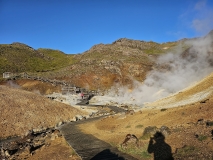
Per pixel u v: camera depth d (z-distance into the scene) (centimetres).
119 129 1961
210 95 2184
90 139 1755
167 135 1350
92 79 8062
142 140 1384
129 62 8731
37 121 2941
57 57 13775
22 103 3172
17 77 7538
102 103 5294
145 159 1128
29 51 12475
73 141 1742
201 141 1123
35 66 10531
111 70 8350
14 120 2744
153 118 2014
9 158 1620
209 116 1522
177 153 1069
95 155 1300
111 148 1417
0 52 10781
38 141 2056
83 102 5166
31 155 1650
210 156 950
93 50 12362
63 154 1540
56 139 2027
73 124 2730
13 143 2059
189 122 1538
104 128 2188
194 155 1003
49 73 8688
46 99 3656
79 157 1335
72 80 7975
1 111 2794
